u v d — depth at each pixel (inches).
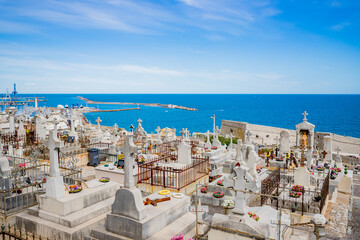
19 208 450.9
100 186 489.4
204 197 580.1
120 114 5541.3
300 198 551.2
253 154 652.1
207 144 1068.5
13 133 957.2
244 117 5167.3
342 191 729.6
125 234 369.7
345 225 510.9
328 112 6441.9
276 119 4921.3
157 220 384.8
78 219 404.8
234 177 512.7
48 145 420.2
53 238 395.2
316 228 315.3
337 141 1488.7
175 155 794.2
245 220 339.9
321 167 784.3
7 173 468.4
